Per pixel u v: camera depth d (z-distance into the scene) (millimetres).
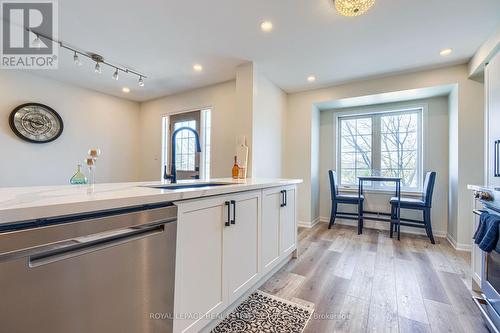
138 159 4730
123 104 4488
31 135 3285
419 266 2369
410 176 3770
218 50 2652
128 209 984
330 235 3445
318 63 2941
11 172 3148
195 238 1278
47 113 3447
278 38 2395
